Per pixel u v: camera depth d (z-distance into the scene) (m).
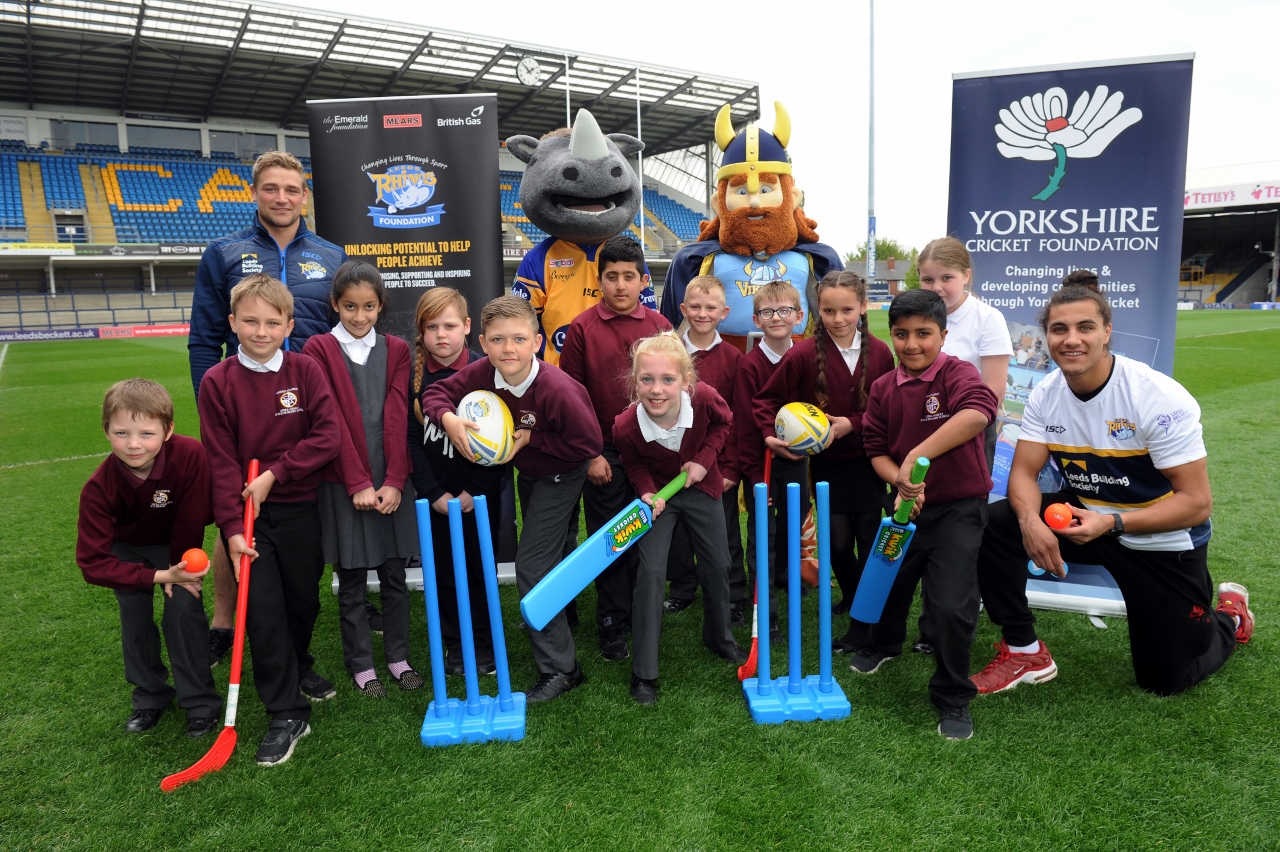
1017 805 2.18
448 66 23.11
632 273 3.31
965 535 2.61
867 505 3.42
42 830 2.22
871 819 2.14
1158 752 2.42
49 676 3.16
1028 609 2.89
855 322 3.26
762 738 2.56
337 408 2.86
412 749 2.58
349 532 2.89
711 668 3.10
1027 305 3.78
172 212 27.27
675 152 32.94
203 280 3.39
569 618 3.62
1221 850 2.00
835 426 3.23
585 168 4.00
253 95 25.17
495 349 2.75
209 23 20.03
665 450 2.86
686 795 2.27
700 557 3.05
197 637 2.71
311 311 3.43
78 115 26.42
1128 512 2.62
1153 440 2.63
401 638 3.09
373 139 4.12
